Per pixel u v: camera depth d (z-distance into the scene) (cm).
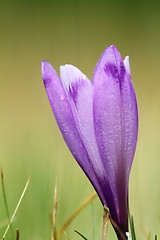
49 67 30
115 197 30
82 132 30
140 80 132
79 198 48
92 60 150
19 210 45
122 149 30
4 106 113
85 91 30
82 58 152
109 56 29
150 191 49
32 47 161
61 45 162
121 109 30
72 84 30
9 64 149
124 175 30
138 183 48
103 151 30
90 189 50
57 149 63
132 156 30
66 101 30
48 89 30
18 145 69
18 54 156
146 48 160
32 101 114
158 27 164
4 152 67
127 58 30
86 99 30
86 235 42
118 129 30
